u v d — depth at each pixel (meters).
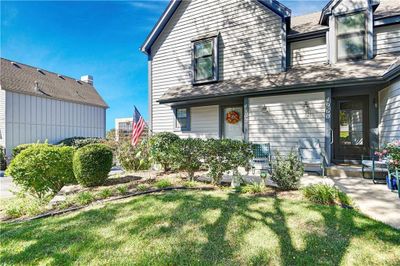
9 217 4.71
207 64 10.05
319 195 4.35
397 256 2.64
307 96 7.54
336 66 7.64
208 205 4.26
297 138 7.62
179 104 10.66
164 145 6.89
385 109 6.77
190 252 2.89
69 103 18.36
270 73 8.80
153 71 11.49
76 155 6.48
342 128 8.04
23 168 5.69
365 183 5.73
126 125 17.22
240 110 9.61
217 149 5.61
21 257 2.96
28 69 17.92
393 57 7.07
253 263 2.63
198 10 10.42
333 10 7.91
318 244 2.92
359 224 3.37
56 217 4.25
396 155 4.77
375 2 7.45
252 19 9.21
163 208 4.21
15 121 14.79
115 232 3.44
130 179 6.90
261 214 3.82
